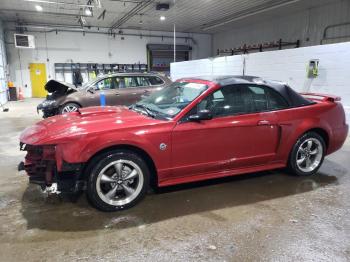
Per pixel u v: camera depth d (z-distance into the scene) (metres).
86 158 2.63
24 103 14.80
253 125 3.30
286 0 13.05
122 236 2.44
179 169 3.05
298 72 8.54
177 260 2.13
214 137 3.12
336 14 13.38
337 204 3.05
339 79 7.48
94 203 2.79
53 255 2.19
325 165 4.36
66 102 7.61
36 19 16.64
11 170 4.16
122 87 8.00
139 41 20.78
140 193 2.94
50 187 2.85
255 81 3.49
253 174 3.93
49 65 18.53
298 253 2.22
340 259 2.15
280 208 2.96
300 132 3.60
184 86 3.57
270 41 17.33
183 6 13.88
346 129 4.04
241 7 14.16
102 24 18.45
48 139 2.64
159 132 2.87
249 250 2.25
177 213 2.85
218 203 3.07
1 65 14.52
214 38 22.89
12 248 2.27
